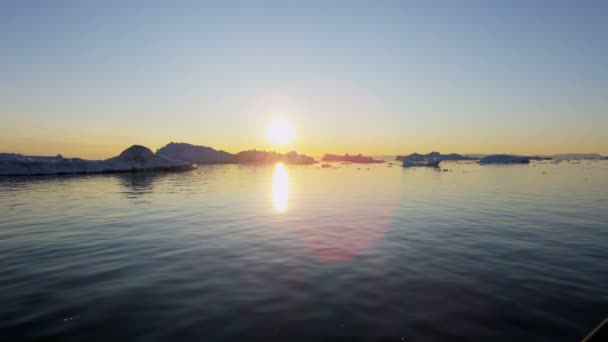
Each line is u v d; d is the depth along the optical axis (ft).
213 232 43.01
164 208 63.77
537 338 17.48
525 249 34.40
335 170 253.24
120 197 81.97
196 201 74.49
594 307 20.92
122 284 25.29
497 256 31.94
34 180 142.31
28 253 33.55
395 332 18.15
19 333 18.29
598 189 96.94
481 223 48.24
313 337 17.70
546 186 107.55
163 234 41.83
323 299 22.44
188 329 18.61
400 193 90.74
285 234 41.81
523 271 27.63
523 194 85.81
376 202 72.49
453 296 22.75
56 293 23.62
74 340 17.63
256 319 19.71
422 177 161.68
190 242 37.88
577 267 28.58
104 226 46.75
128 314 20.43
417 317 19.79
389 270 28.09
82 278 26.55
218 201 74.59
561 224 47.21
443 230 43.73
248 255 32.73
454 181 133.28
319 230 44.06
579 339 17.37
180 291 23.91
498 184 117.08
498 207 63.93
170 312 20.66
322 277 26.55
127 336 17.95
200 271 28.14
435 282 25.32
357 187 110.22
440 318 19.65
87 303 21.99
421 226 46.34
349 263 30.09
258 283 25.39
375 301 22.04
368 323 19.13
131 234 41.83
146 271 28.17
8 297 22.94
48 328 18.81
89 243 37.45
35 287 24.72
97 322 19.47
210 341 17.39
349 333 18.07
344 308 21.07
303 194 89.10
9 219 52.06
